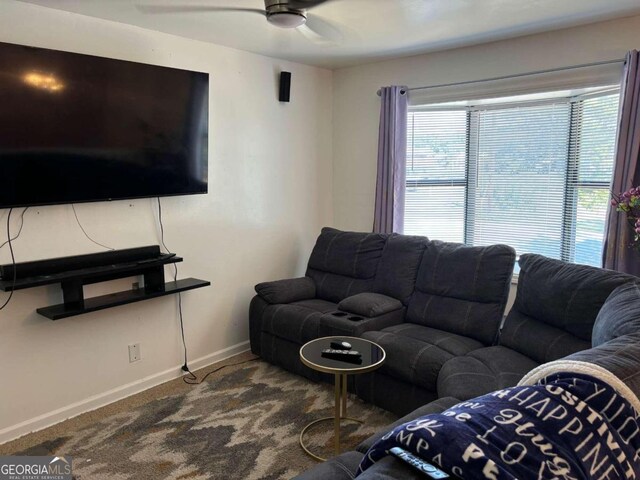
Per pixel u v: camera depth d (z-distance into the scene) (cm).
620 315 181
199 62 325
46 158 242
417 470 98
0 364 247
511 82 342
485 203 395
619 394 115
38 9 248
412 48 356
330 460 163
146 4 249
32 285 237
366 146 423
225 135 348
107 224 284
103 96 260
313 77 418
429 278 314
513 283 366
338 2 250
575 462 98
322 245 383
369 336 279
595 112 331
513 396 114
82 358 280
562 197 356
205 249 343
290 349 326
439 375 239
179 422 267
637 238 254
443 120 401
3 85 223
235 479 218
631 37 290
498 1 255
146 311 310
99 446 244
